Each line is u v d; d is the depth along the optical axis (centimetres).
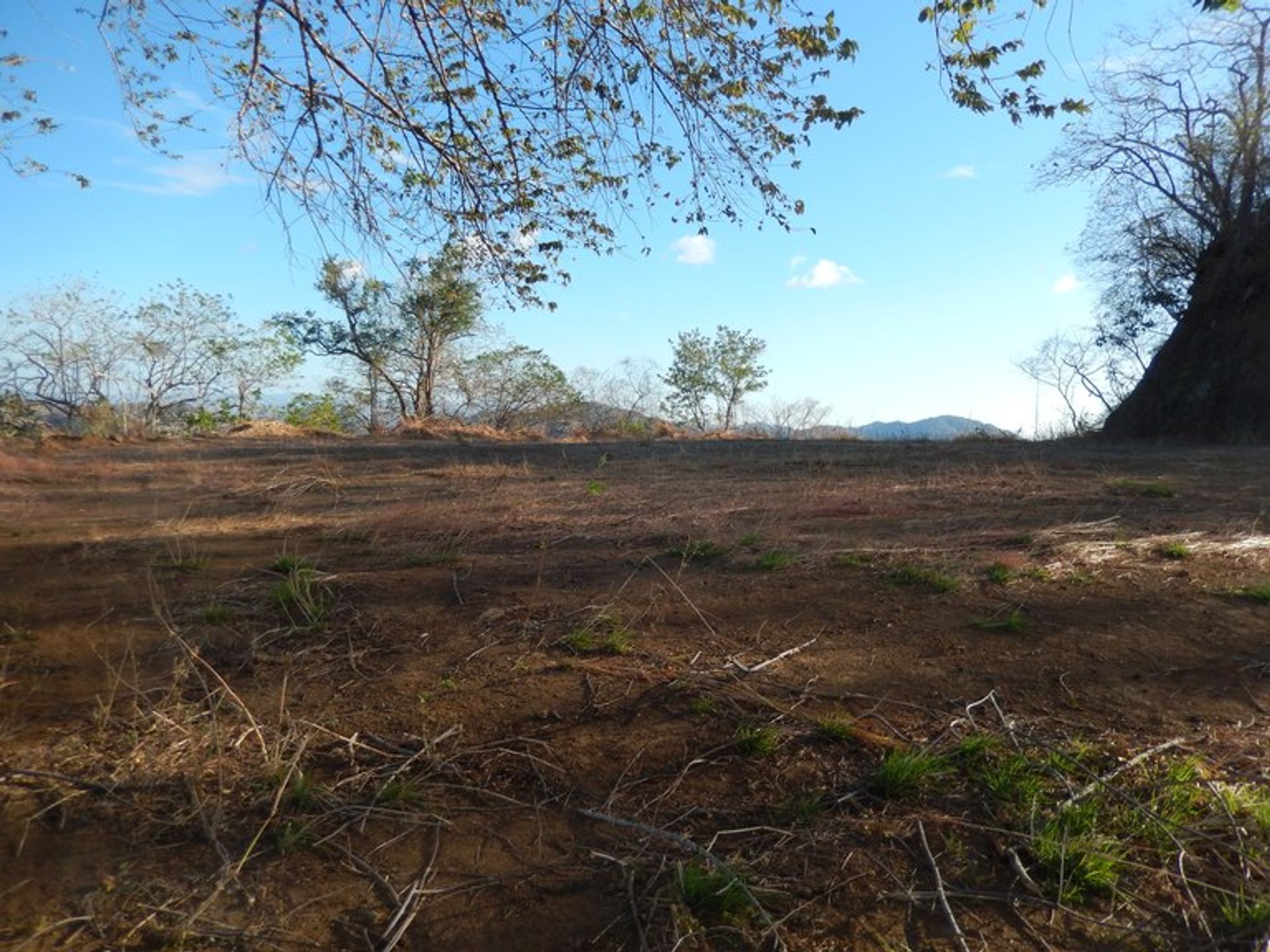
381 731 336
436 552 571
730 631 429
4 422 2269
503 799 296
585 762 317
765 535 603
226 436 1891
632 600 471
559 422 3170
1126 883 261
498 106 594
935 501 742
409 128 589
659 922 242
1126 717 346
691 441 1761
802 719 342
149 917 240
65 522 707
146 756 312
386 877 261
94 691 362
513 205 620
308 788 292
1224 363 1652
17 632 422
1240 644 410
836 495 786
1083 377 2384
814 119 575
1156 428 1708
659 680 374
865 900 254
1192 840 275
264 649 408
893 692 365
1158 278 2166
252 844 268
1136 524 636
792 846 274
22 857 261
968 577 496
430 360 2856
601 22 545
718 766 314
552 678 377
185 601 468
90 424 2255
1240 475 941
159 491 904
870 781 304
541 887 258
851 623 436
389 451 1427
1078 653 401
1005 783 298
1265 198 1705
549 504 756
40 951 227
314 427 2223
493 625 436
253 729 328
